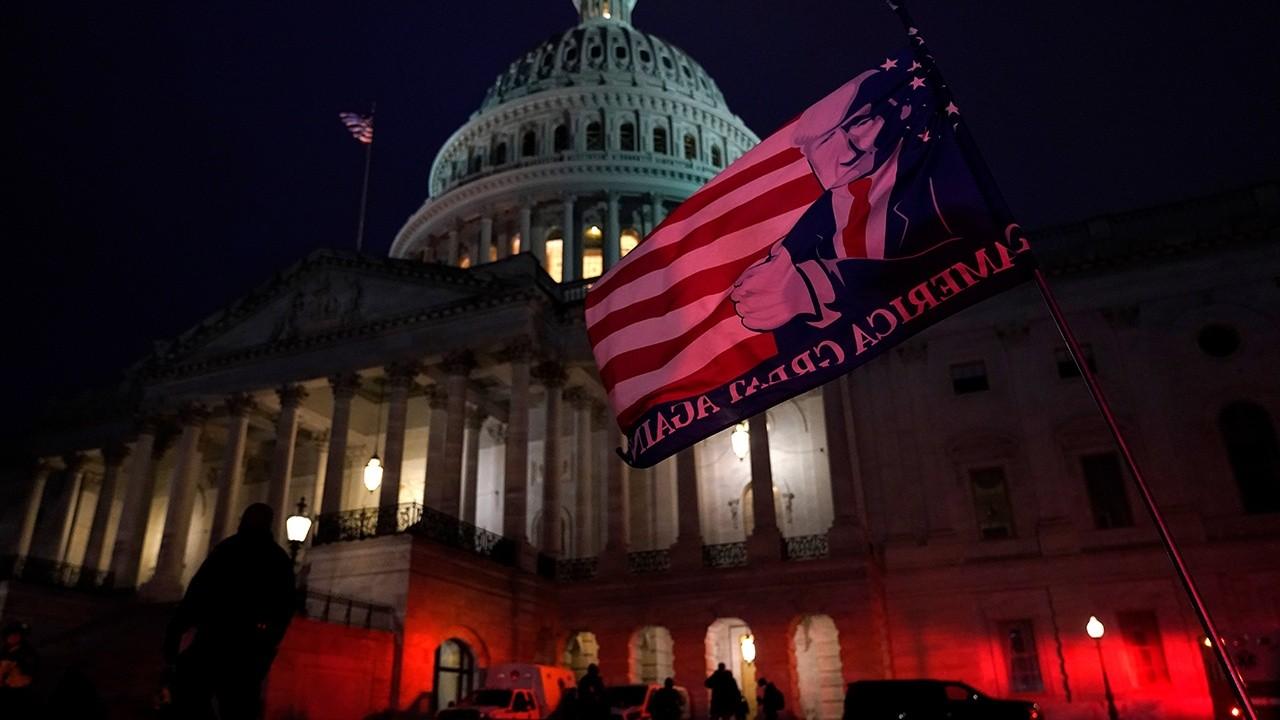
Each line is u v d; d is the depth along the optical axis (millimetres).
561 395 40031
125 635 30594
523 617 34906
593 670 20750
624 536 38062
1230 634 32062
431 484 39938
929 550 36250
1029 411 37156
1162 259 37344
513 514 36625
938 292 8398
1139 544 34156
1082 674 33062
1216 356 35719
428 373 41156
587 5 87562
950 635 34906
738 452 42875
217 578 6117
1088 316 37688
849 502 35125
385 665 29031
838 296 9000
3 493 52844
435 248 71250
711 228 10070
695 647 34750
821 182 9539
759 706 32438
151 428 44281
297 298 43562
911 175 8938
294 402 41281
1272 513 33312
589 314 10797
